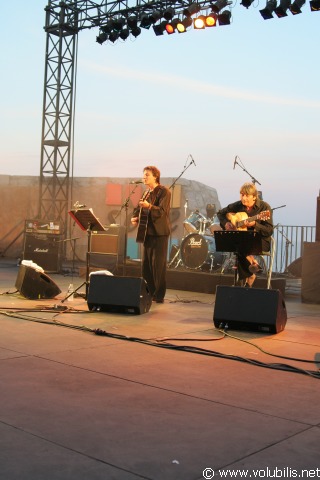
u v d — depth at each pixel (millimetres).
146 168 7391
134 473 2238
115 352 4344
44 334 4969
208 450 2480
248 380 3656
